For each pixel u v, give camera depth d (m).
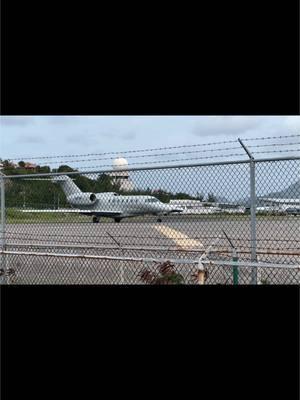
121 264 7.31
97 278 7.94
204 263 5.81
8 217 8.26
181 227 6.57
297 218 5.85
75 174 7.11
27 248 8.20
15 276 8.04
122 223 7.20
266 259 7.34
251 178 5.95
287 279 7.02
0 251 7.54
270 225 6.01
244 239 6.23
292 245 6.96
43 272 8.48
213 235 6.41
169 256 7.34
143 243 7.61
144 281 6.78
